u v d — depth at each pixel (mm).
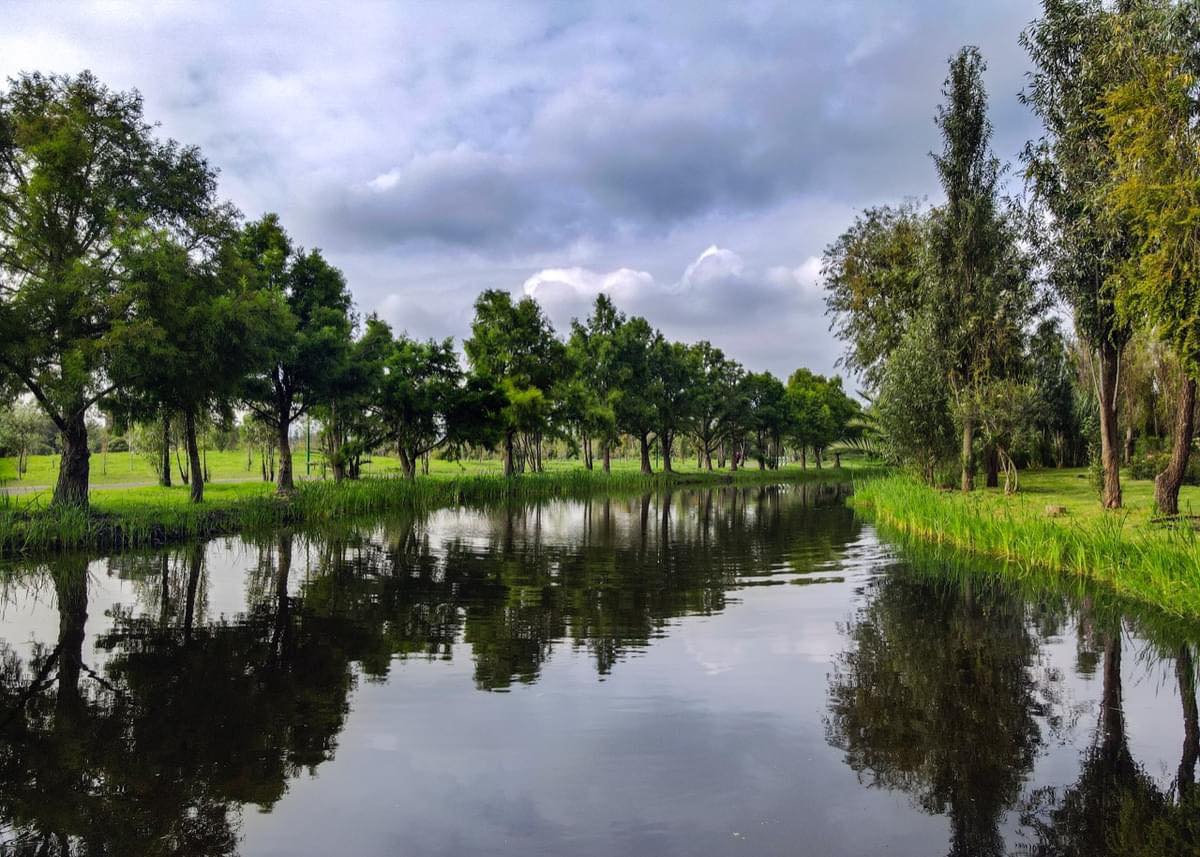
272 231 31531
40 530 17156
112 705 7121
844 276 40375
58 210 19828
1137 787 5516
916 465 32188
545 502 37125
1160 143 14344
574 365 50188
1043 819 5039
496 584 13664
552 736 6438
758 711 7074
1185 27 15445
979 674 8242
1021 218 22062
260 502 24984
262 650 9078
